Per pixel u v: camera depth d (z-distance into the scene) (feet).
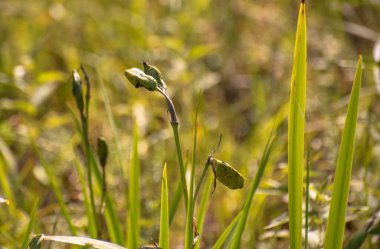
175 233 6.72
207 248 6.77
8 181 7.07
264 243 6.35
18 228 6.39
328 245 4.75
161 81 4.60
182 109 8.37
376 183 6.31
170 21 9.90
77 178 7.45
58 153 7.92
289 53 9.82
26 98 9.13
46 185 7.50
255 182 5.09
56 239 4.58
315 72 8.97
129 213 5.52
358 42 9.70
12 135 8.08
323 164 6.98
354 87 4.58
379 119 6.88
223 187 6.95
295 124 4.69
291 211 4.77
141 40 9.57
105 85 9.37
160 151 7.59
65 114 8.68
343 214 4.70
